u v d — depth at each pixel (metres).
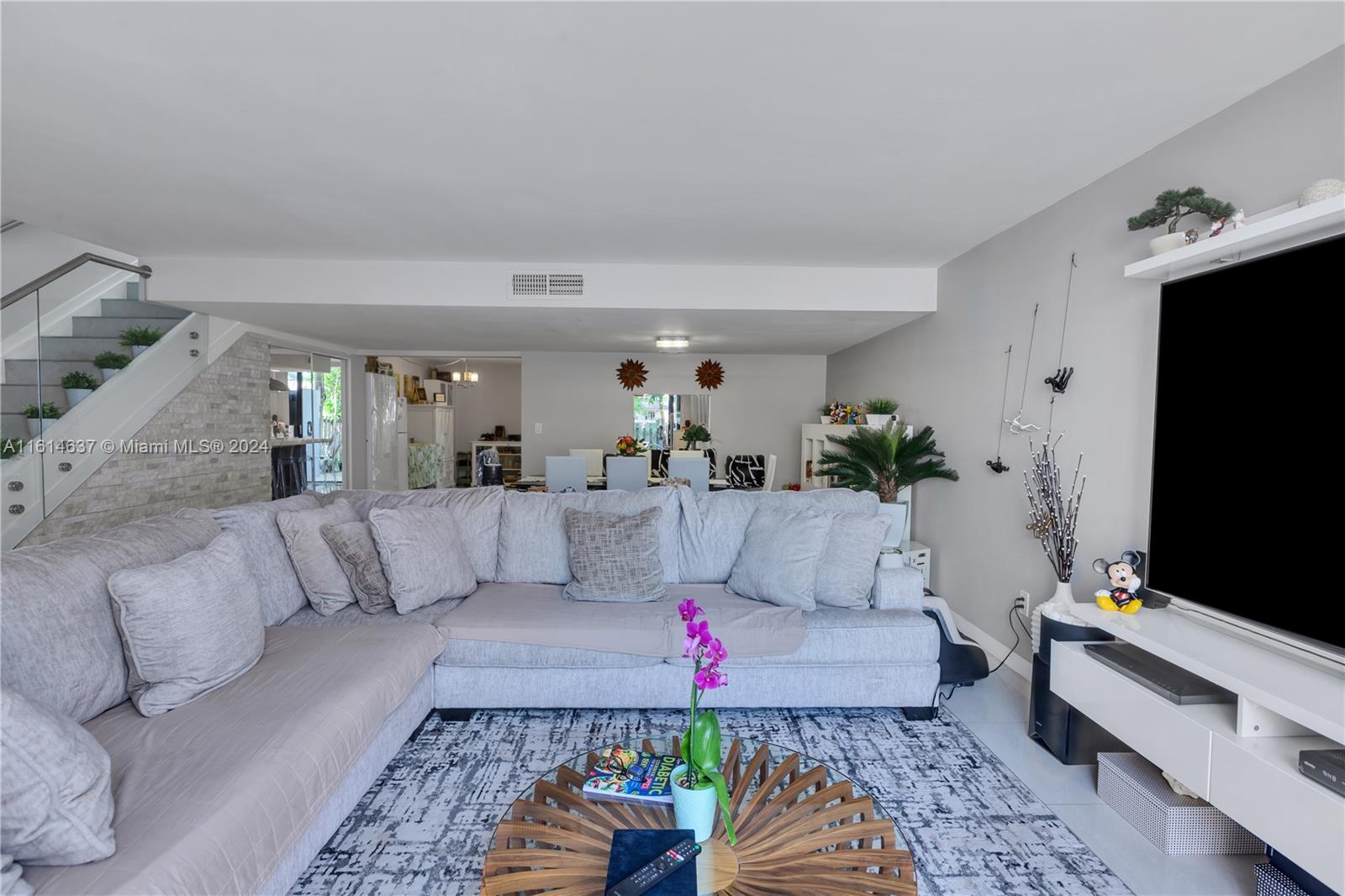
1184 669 2.03
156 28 1.68
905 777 2.27
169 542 2.09
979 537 3.67
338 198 3.00
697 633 1.44
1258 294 1.80
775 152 2.48
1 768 1.07
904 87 1.99
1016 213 3.16
